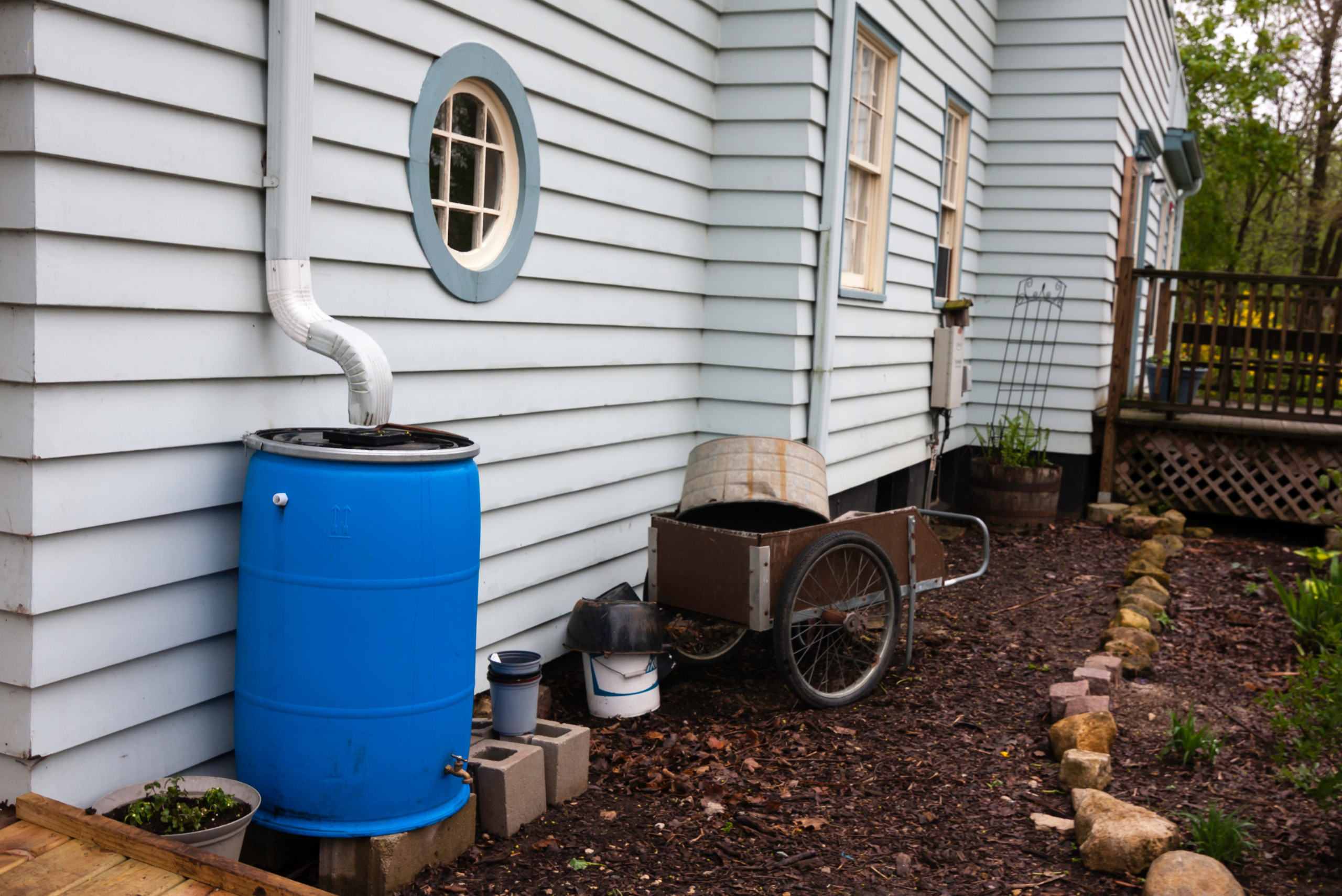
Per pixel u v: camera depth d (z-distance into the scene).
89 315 2.54
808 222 5.74
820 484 4.93
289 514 2.72
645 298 5.30
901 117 7.53
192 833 2.47
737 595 4.43
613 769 3.88
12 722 2.52
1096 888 3.08
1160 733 4.37
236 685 2.88
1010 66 9.98
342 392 3.41
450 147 3.96
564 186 4.53
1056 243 10.02
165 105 2.68
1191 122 28.28
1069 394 10.07
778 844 3.34
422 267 3.71
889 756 4.12
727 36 5.71
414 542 2.79
